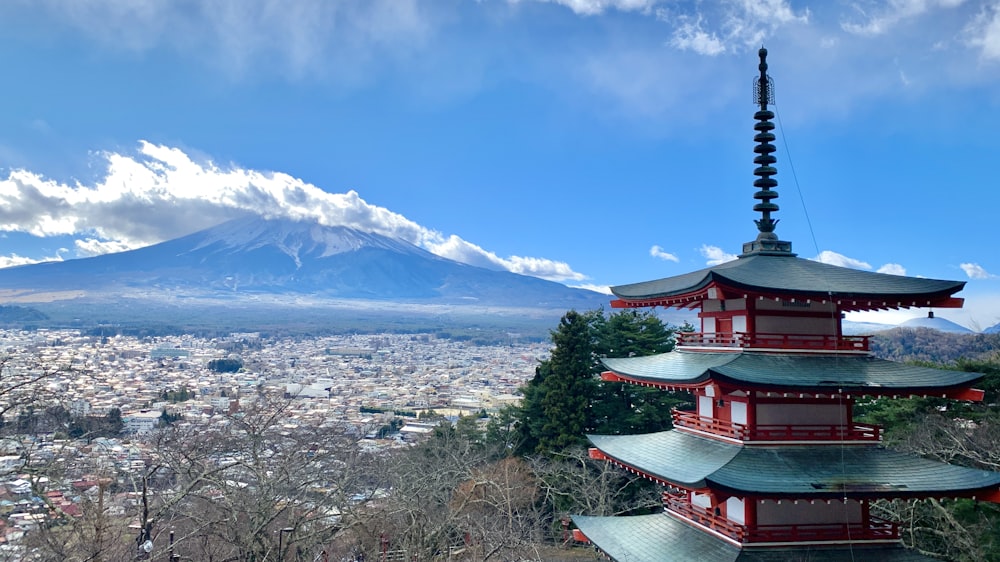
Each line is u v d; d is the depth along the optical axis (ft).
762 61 82.79
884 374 69.10
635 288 88.53
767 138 82.53
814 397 70.90
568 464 149.59
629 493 149.69
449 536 119.24
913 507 103.45
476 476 133.28
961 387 65.46
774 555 65.87
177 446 103.24
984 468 110.22
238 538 91.04
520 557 112.47
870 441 70.03
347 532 110.42
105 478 94.84
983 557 95.40
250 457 108.06
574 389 164.04
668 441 79.61
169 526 98.48
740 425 69.97
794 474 65.51
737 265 76.07
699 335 79.87
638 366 83.46
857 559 65.72
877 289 69.21
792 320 72.90
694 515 75.77
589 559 128.57
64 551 77.71
